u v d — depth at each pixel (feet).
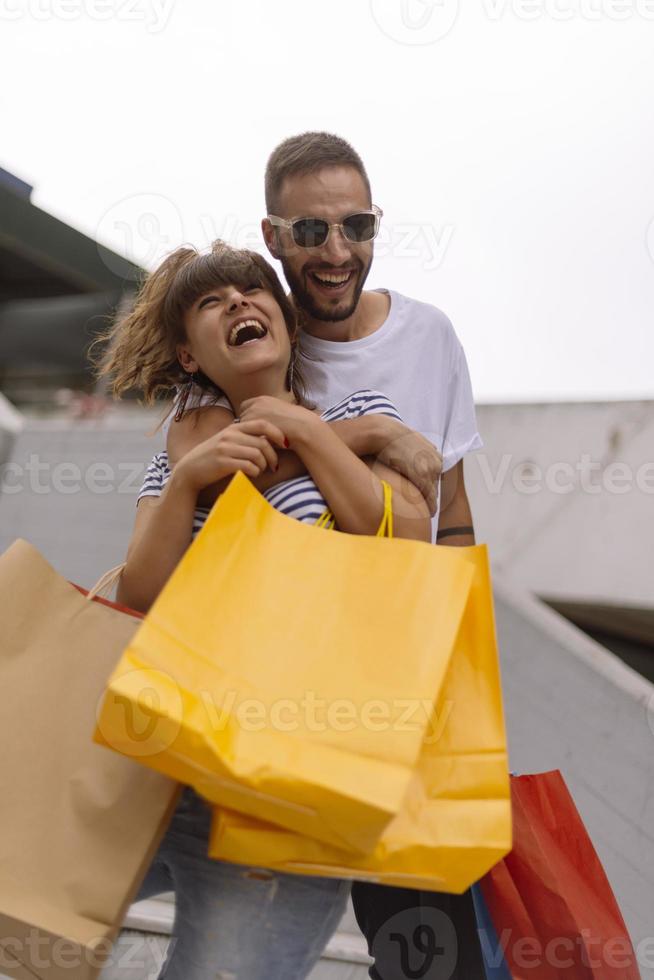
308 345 8.27
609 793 14.30
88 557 17.03
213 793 4.60
